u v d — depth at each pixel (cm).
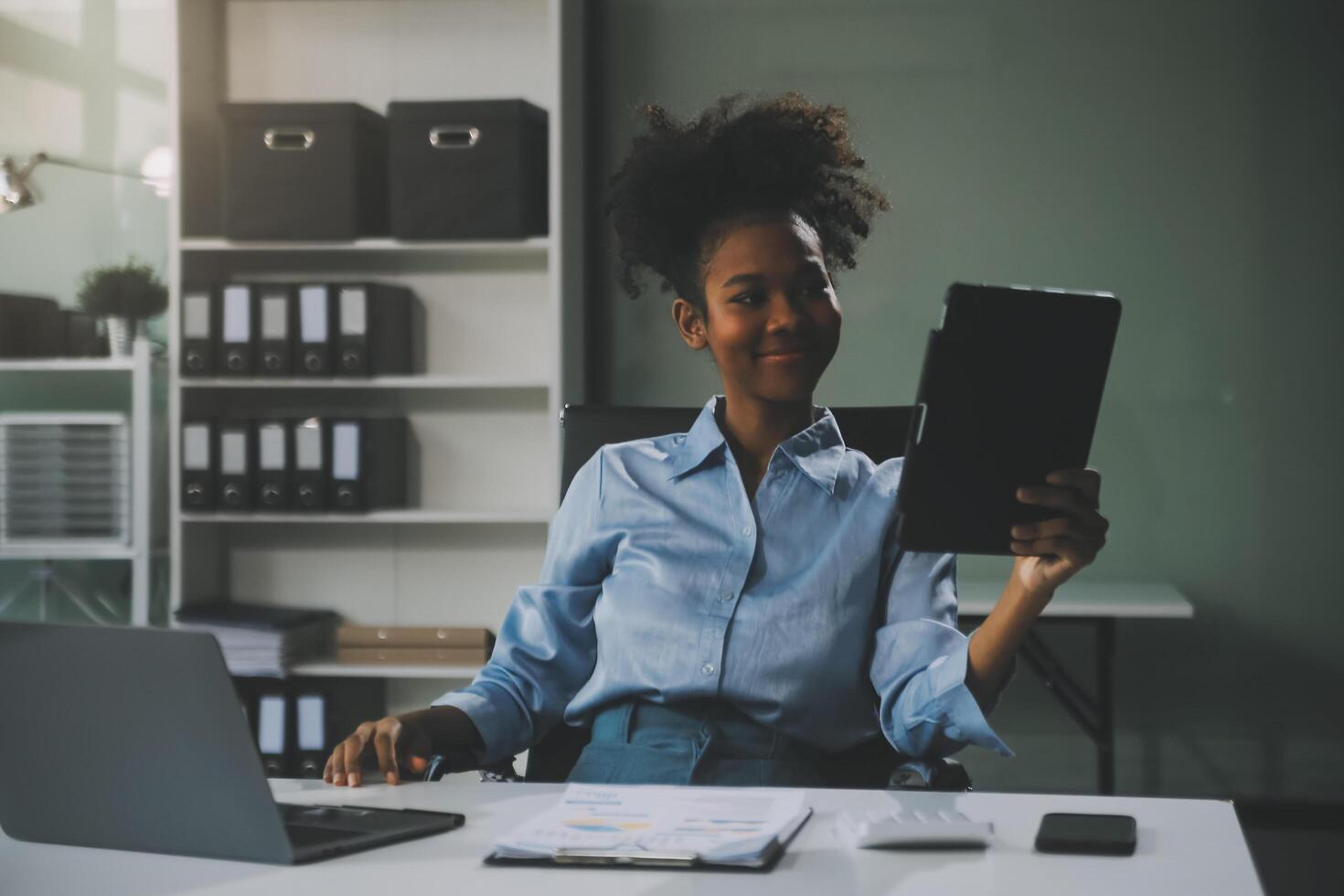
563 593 159
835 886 97
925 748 138
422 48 381
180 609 363
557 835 106
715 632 145
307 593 390
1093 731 326
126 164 393
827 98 376
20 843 111
